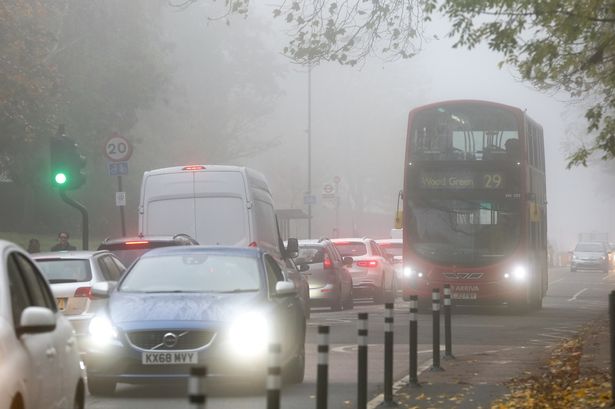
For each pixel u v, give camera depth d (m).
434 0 34.72
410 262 67.25
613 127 36.88
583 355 40.03
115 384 29.94
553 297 92.75
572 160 37.47
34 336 16.08
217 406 27.83
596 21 33.22
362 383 25.12
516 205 66.38
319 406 20.66
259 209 51.91
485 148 66.75
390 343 27.98
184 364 28.53
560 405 27.17
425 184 67.19
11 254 17.06
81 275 39.00
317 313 69.25
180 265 31.56
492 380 33.50
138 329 28.73
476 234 66.62
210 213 50.81
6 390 14.16
